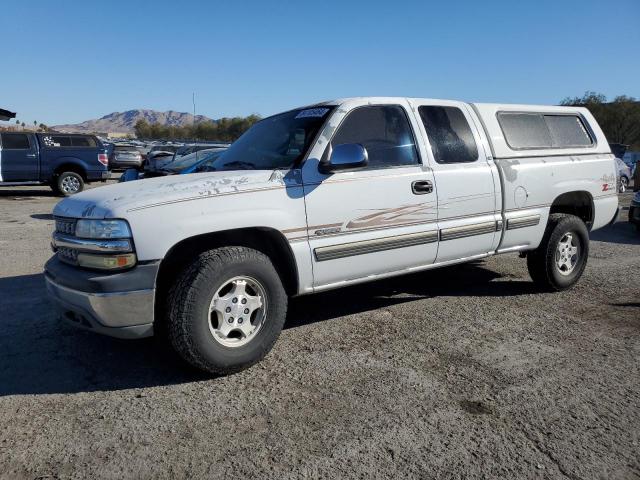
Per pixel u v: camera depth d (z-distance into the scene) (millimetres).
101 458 2799
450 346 4309
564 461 2781
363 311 5211
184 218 3518
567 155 5785
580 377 3746
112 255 3396
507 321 4914
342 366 3920
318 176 4074
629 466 2742
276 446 2904
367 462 2764
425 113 4824
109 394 3508
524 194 5332
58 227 3863
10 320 4914
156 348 4270
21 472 2680
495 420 3172
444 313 5145
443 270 6895
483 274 6680
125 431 3055
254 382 3670
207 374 3727
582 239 5902
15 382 3682
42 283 6199
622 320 4965
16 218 12062
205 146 16875
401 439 2967
